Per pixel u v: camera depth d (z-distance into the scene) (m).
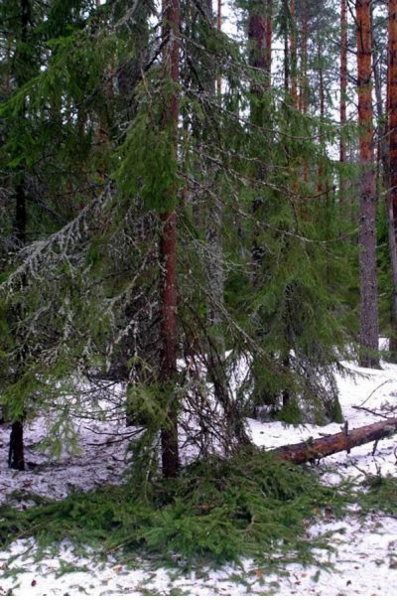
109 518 4.88
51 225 7.36
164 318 5.63
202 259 6.04
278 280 8.17
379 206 17.84
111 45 5.05
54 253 5.29
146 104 5.09
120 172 4.78
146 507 4.86
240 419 5.94
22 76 6.88
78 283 5.21
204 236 6.36
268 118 5.87
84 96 5.68
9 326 5.94
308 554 4.47
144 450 5.22
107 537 4.64
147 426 5.21
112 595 3.88
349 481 5.92
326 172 5.95
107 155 5.68
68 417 4.43
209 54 5.84
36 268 5.23
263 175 6.23
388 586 4.07
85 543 4.61
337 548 4.69
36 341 5.23
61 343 4.76
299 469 5.89
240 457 5.70
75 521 4.85
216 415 5.68
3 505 5.18
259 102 5.72
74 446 4.34
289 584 4.07
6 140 6.66
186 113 5.92
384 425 7.23
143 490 5.00
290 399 8.70
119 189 5.31
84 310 5.01
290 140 5.79
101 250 5.48
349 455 7.38
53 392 4.51
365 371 14.23
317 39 13.59
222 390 5.88
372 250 14.46
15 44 6.77
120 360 5.38
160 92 5.21
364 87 9.81
